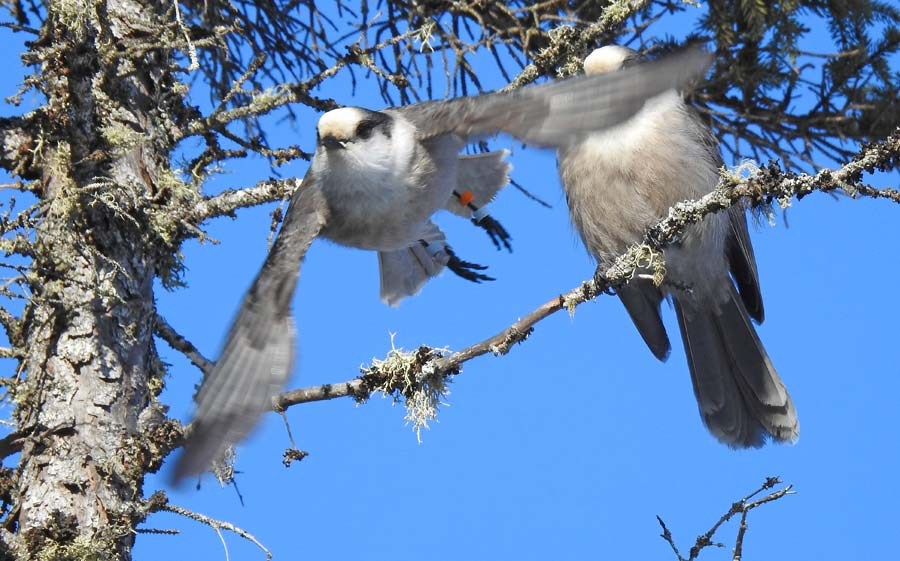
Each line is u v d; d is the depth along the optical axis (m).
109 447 8.00
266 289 6.61
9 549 7.46
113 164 8.62
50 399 8.09
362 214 8.68
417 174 8.67
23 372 8.26
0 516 7.92
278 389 6.31
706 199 7.71
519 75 9.38
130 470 7.85
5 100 8.06
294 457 7.77
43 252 8.05
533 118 6.42
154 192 8.80
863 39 10.45
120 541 7.74
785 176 7.32
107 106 8.72
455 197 9.88
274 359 6.40
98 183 8.17
